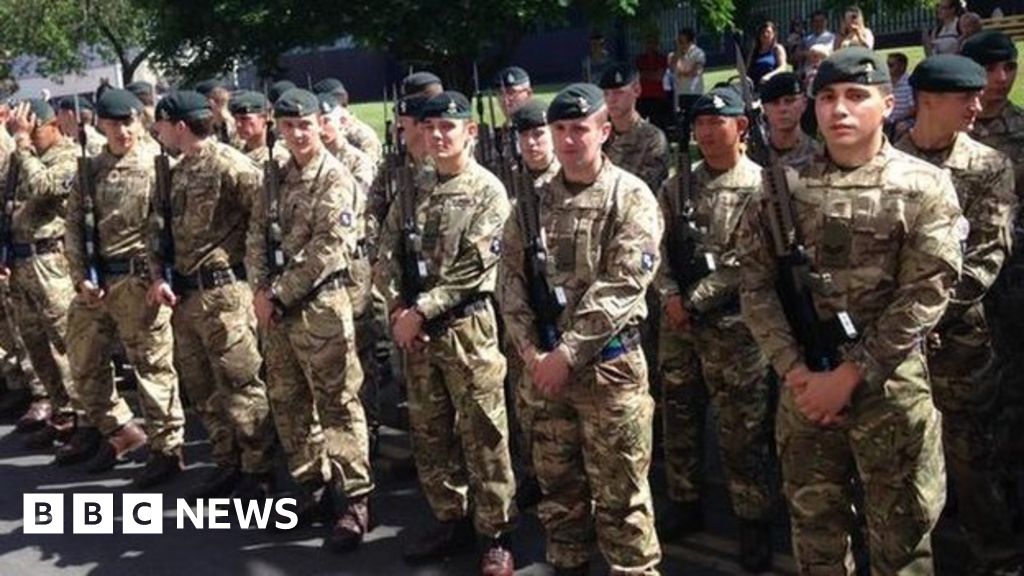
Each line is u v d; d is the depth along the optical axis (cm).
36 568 514
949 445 406
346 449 503
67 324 627
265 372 559
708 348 445
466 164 455
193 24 1170
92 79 2845
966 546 433
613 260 378
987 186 396
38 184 660
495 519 457
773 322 331
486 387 451
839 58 314
